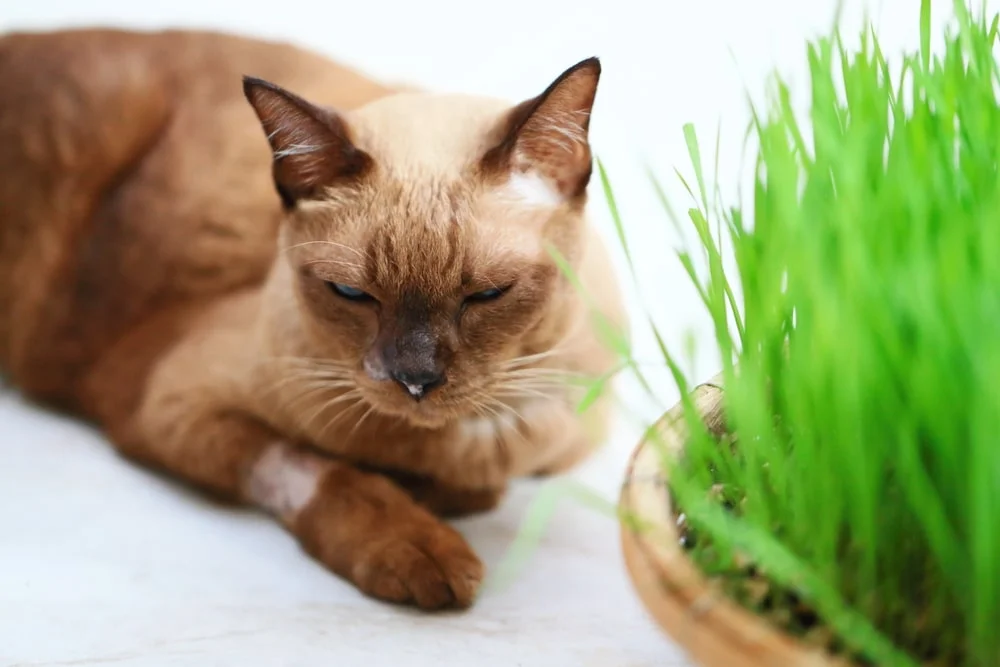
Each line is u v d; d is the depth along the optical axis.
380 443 0.58
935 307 0.39
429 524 0.56
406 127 0.55
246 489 0.60
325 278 0.54
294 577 0.56
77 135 0.68
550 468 0.63
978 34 0.46
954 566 0.40
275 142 0.54
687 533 0.46
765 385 0.45
